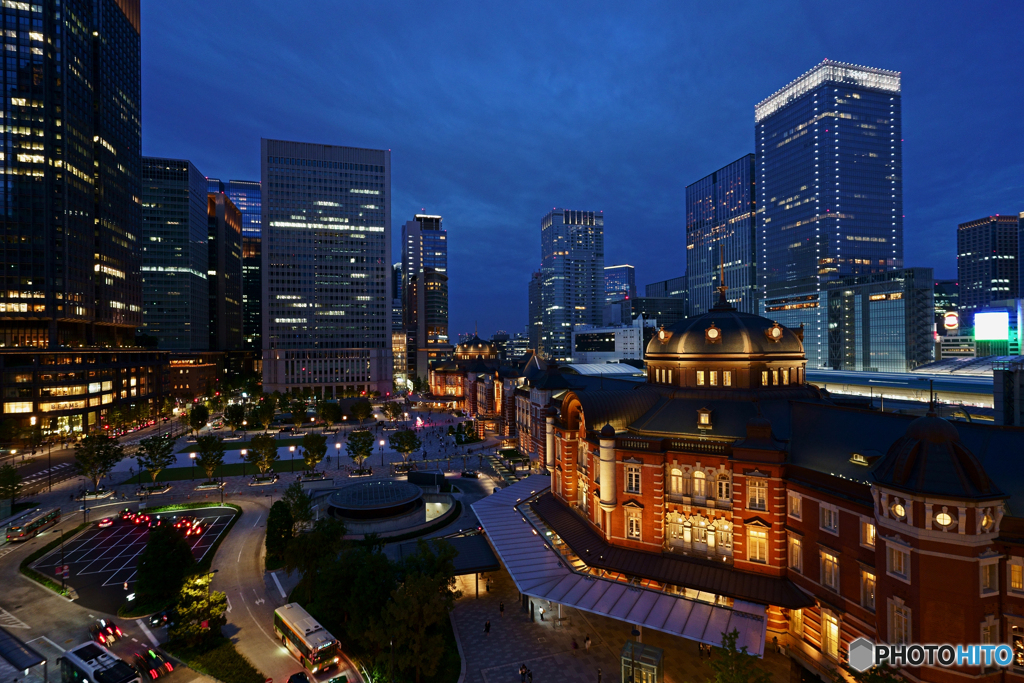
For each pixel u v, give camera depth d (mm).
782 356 59969
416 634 40375
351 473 105438
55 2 145875
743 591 44125
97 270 162250
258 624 49719
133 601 52594
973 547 31125
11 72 138875
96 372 149000
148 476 102812
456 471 108062
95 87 162625
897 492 33344
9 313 138375
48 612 51500
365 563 45750
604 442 52906
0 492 77125
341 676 40500
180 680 41219
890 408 93250
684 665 42344
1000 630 31609
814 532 42469
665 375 64438
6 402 131875
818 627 41969
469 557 58438
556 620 50625
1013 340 185375
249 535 72062
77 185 152125
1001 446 37469
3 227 137875
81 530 73938
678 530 50719
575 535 57719
